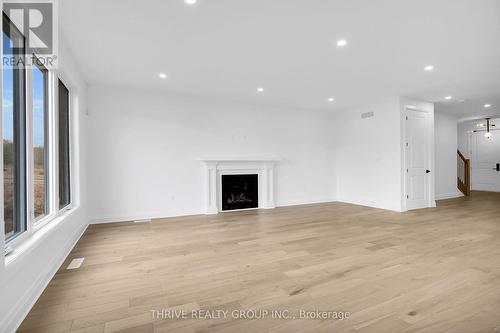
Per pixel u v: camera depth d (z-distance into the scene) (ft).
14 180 6.93
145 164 17.11
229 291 7.09
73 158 12.62
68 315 5.95
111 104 16.28
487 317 5.80
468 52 11.57
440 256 9.67
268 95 18.60
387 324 5.56
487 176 31.53
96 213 15.76
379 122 20.20
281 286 7.37
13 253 5.86
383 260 9.30
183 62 12.57
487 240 11.71
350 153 22.91
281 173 22.06
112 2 7.84
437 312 6.01
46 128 9.36
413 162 19.67
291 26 9.37
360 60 12.44
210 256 9.85
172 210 17.80
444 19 8.91
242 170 20.11
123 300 6.63
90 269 8.64
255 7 8.22
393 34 9.96
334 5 8.13
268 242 11.59
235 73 14.14
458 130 34.19
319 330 5.38
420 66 13.20
